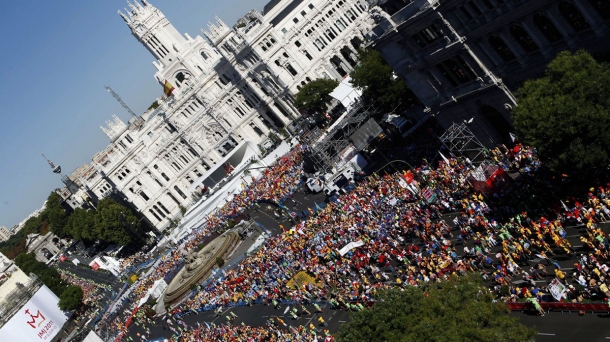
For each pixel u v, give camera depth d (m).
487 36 63.19
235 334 74.12
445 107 74.69
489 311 34.03
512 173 62.69
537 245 47.75
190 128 196.50
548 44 58.47
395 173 79.69
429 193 64.69
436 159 77.75
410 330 35.00
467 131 72.56
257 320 74.88
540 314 41.38
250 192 133.12
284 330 65.56
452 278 38.19
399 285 55.62
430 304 35.72
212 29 177.12
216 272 106.19
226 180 167.75
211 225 136.75
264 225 111.31
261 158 160.62
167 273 130.62
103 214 188.50
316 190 106.19
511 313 43.62
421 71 73.62
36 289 91.00
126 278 157.62
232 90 189.62
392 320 36.16
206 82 192.50
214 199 155.62
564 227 48.59
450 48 65.94
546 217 51.03
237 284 90.19
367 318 37.72
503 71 64.69
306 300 69.00
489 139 72.00
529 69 61.62
